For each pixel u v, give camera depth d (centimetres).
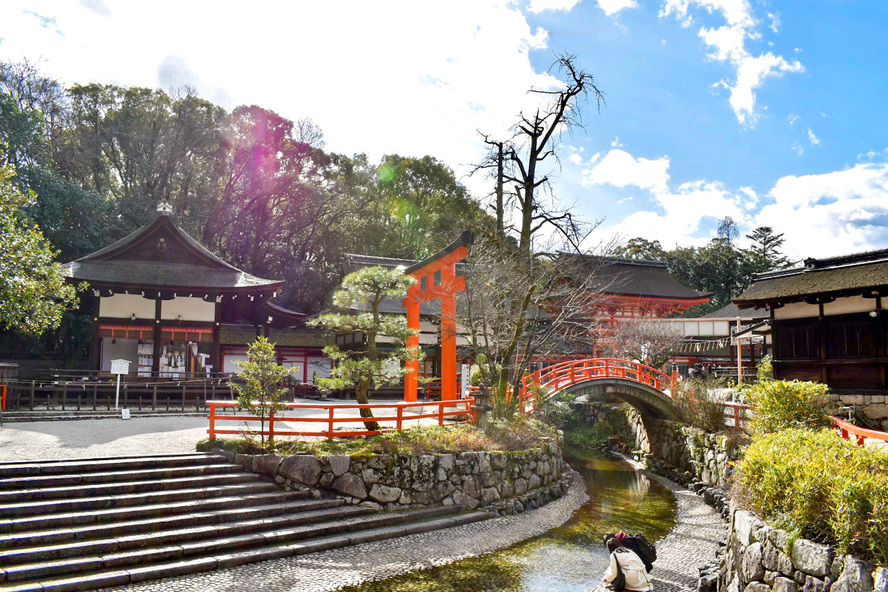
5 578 827
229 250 4656
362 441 1412
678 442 2231
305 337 3494
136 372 2412
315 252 5134
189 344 2612
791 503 720
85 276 2425
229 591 894
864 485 615
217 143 4556
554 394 2264
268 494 1209
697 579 1069
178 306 2605
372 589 955
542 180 2388
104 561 903
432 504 1386
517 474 1608
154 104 4512
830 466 693
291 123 4769
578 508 1627
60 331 3531
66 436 1484
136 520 1031
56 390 2133
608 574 727
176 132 4406
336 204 5112
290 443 1362
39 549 891
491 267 2016
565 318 2133
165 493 1112
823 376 1961
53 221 3581
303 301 4731
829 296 1922
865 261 1948
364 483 1311
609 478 2136
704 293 4112
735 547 838
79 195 3741
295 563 1031
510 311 2070
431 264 2322
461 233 2008
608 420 3089
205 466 1244
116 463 1176
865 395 1812
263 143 4622
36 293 1805
